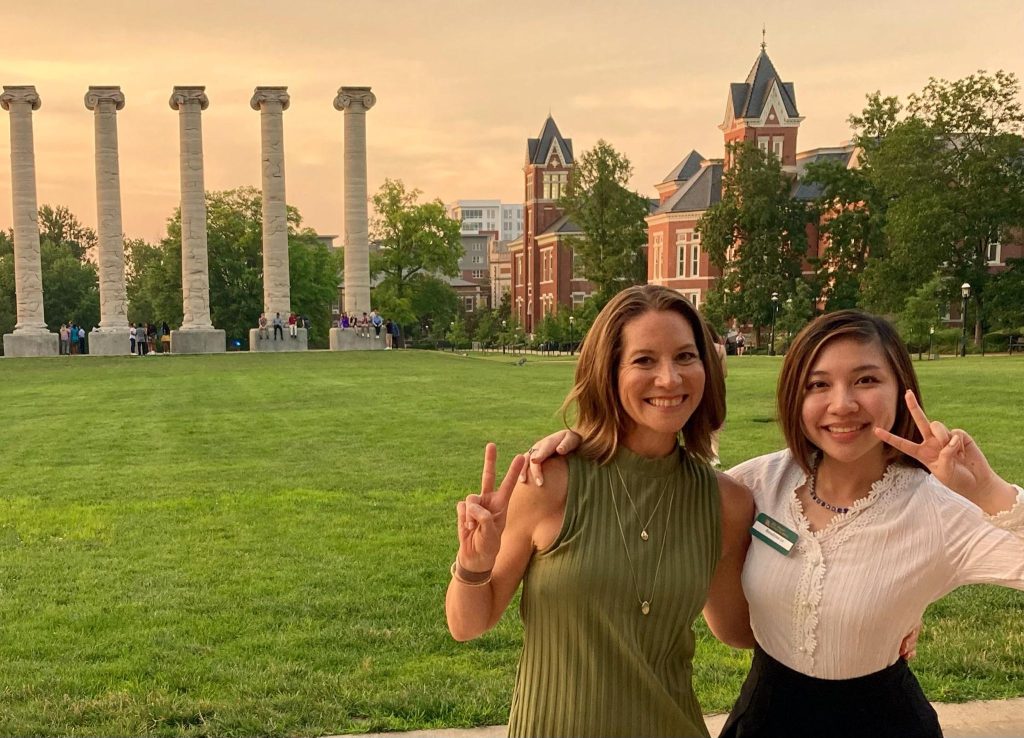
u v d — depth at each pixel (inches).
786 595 103.3
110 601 265.6
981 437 544.4
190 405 852.0
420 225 3009.4
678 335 95.7
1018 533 94.6
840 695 103.5
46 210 4315.9
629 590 94.5
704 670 207.0
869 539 101.0
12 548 330.3
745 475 114.0
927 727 104.6
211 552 321.4
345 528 355.9
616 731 95.5
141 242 3959.2
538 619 98.2
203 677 206.1
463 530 94.0
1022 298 1927.9
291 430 666.2
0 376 1274.6
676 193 3139.8
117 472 498.0
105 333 2050.9
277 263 2145.7
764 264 2425.0
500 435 625.0
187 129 2084.2
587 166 2608.3
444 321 3267.7
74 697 195.0
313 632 236.4
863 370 99.3
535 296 4114.2
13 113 2027.6
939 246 1941.4
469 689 196.1
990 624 233.6
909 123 1988.2
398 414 757.3
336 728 176.9
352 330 2160.4
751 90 2960.1
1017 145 1929.1
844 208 2453.2
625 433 100.0
